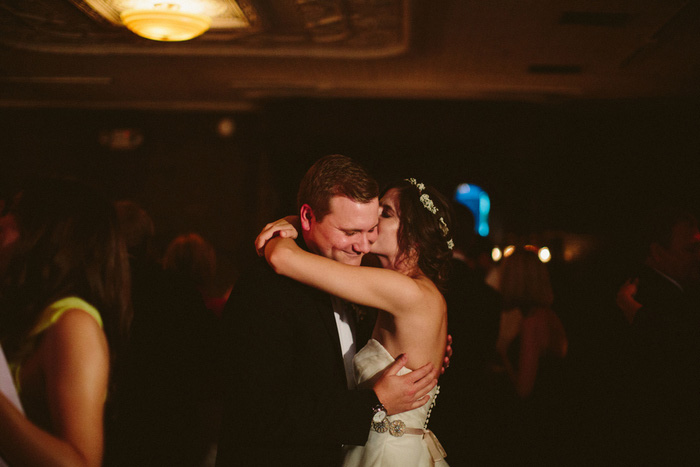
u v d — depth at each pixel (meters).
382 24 5.31
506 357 3.89
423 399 1.67
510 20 4.95
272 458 1.63
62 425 1.22
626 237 7.82
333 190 1.65
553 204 8.62
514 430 3.87
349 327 1.83
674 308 2.64
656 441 2.54
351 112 8.29
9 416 1.12
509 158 8.34
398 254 1.82
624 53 5.86
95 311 1.36
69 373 1.24
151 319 2.04
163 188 9.33
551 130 8.38
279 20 5.24
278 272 1.61
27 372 1.28
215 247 9.25
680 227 2.74
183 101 8.85
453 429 2.43
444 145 8.54
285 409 1.56
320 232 1.70
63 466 1.17
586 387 3.16
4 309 1.36
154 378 2.01
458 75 6.96
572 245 8.52
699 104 8.19
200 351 2.19
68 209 1.44
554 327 3.76
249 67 6.81
